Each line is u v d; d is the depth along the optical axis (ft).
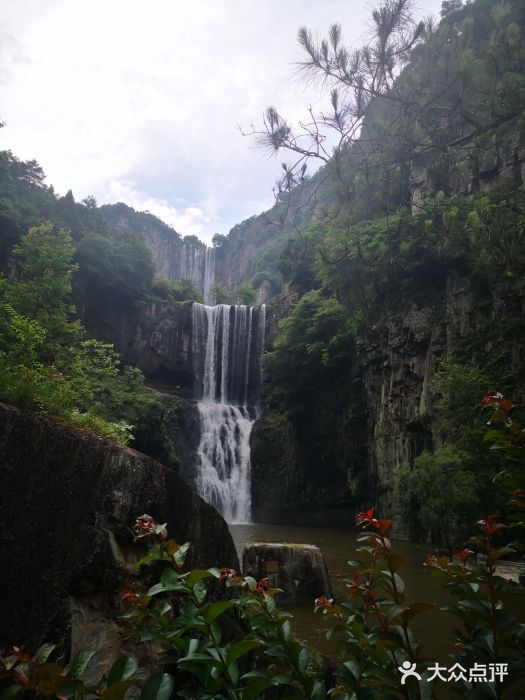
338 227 32.50
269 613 6.51
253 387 123.03
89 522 9.98
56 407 12.00
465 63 21.20
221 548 13.79
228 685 5.67
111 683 5.12
